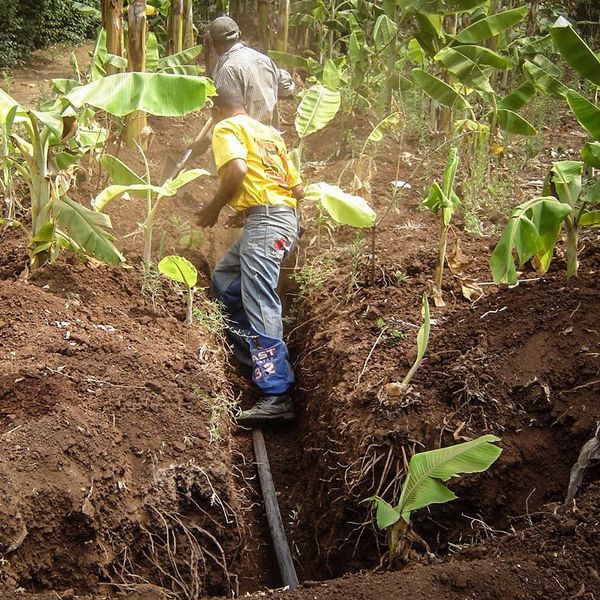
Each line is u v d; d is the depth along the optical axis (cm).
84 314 484
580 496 371
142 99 443
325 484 454
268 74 589
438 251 543
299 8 960
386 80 760
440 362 446
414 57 766
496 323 464
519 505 397
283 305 627
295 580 434
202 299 551
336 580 335
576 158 801
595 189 469
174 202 662
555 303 462
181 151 747
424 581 319
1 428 377
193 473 396
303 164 734
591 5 1202
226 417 462
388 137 798
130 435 397
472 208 641
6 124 468
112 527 364
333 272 582
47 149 503
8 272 524
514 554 337
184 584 377
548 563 327
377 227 629
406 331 488
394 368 455
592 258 523
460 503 399
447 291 523
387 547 408
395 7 767
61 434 375
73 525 352
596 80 464
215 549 397
